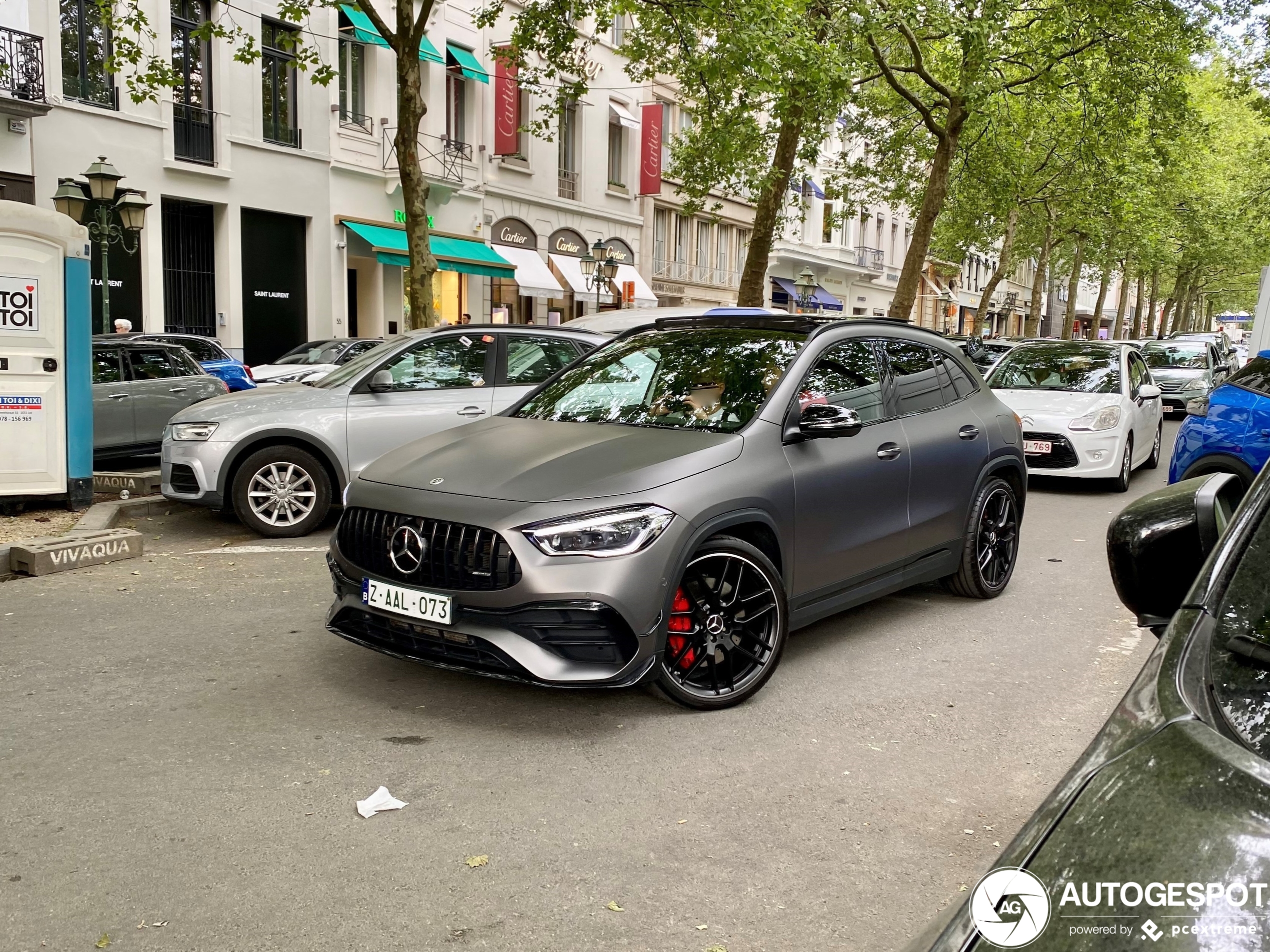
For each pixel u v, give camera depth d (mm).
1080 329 89688
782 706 4492
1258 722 1151
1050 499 10930
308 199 22516
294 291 22688
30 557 6676
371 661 4988
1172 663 1289
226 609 5910
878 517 5258
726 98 16234
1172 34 20906
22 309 8258
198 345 15523
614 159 32562
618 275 31891
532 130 17750
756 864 3102
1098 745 1225
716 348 5293
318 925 2715
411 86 12719
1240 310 86000
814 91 16281
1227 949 866
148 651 5098
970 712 4465
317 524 8164
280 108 21953
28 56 17125
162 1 19375
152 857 3061
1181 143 30641
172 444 8031
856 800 3564
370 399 8234
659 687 4254
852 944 2691
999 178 27141
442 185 25172
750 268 20016
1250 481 6906
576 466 4273
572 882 2973
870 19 17484
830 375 5184
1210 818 982
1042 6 21391
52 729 4062
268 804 3432
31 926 2686
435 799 3498
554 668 3881
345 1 12742
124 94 18953
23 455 8352
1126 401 11500
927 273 55562
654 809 3461
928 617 6039
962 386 6316
